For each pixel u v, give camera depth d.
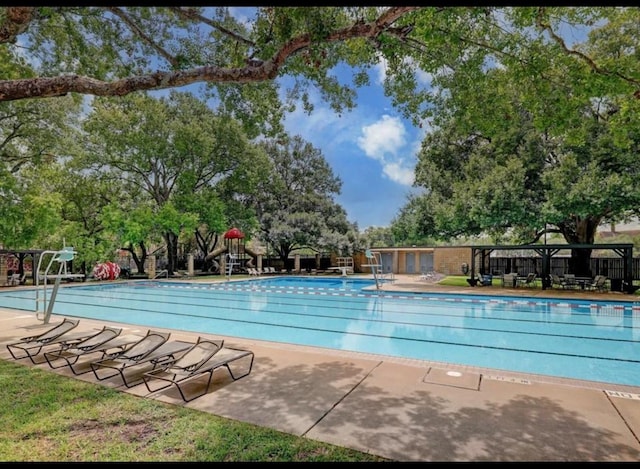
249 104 8.09
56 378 4.76
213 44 7.45
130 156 22.92
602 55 12.38
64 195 21.97
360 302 14.04
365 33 4.34
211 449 3.03
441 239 20.45
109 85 4.55
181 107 24.80
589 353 7.27
